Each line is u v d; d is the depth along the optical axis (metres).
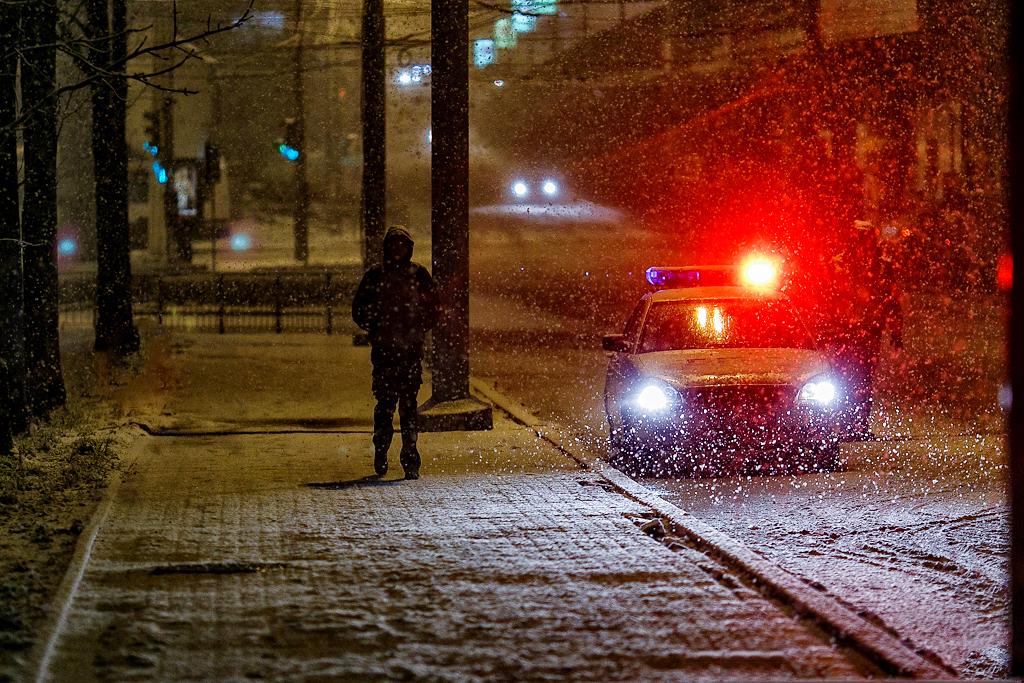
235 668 11.11
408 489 20.03
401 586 13.89
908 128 64.38
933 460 22.31
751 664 11.21
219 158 99.75
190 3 45.22
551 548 15.70
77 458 22.89
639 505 18.55
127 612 12.89
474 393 34.03
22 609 12.95
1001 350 39.41
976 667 11.73
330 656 11.45
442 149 27.72
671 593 13.55
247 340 55.91
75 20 28.36
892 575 14.97
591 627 12.32
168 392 35.28
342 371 41.41
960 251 61.00
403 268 21.08
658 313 25.02
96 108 44.41
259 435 26.64
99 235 45.19
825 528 17.38
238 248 116.69
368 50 45.84
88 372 40.81
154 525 17.19
